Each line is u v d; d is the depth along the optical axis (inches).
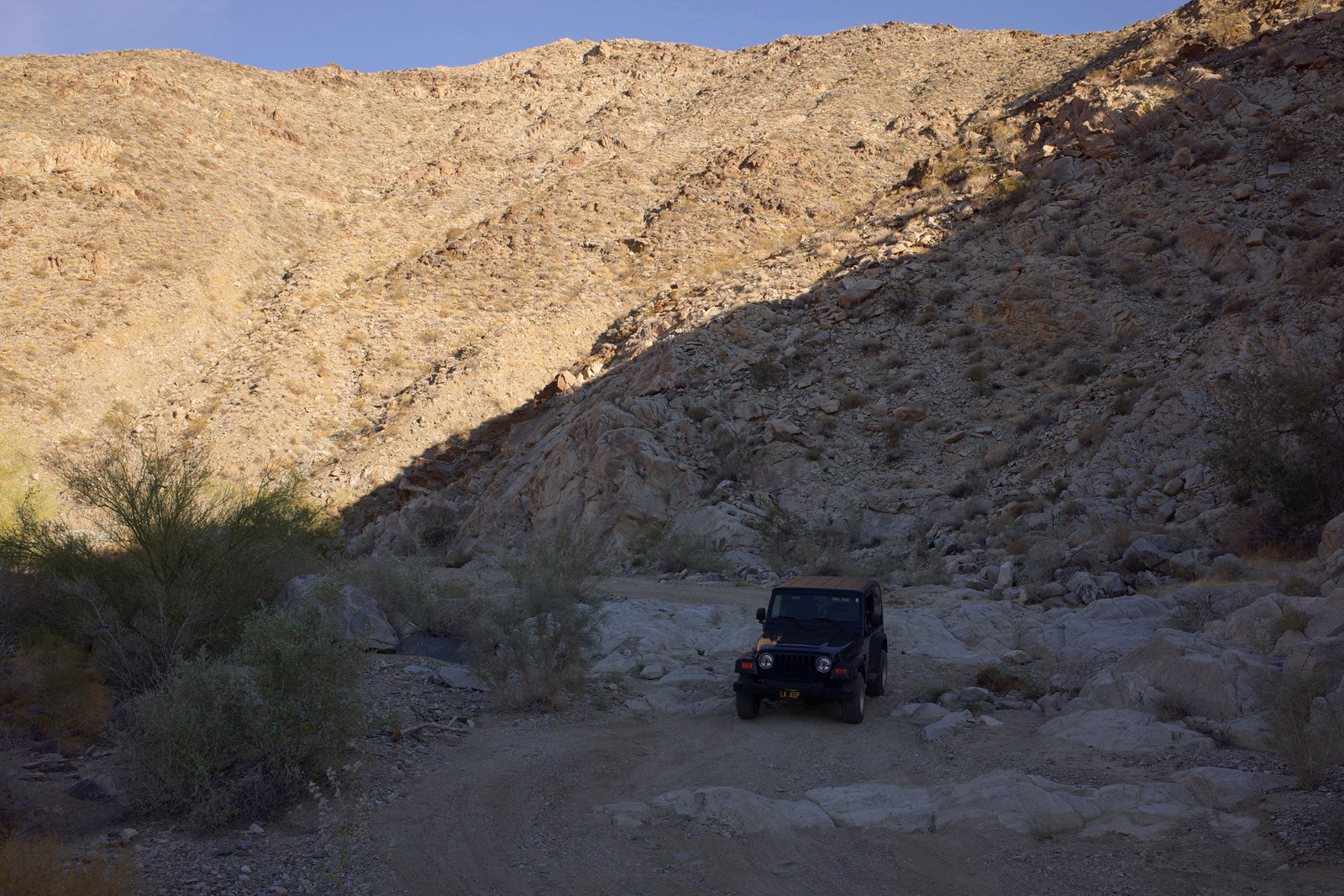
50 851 184.9
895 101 3147.1
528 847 233.0
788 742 343.6
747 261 2105.1
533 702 397.4
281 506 459.2
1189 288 1195.3
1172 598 532.4
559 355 1948.8
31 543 388.8
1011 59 3336.6
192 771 237.8
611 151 3127.5
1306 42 1614.2
